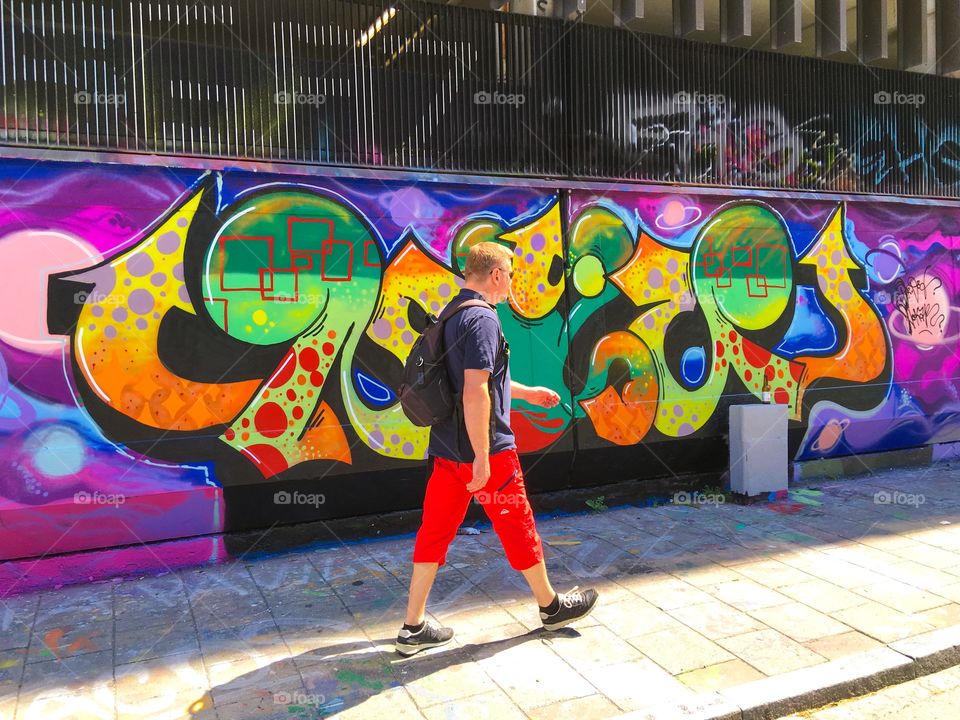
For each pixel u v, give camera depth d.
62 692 2.96
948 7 6.97
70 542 4.19
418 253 5.04
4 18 4.05
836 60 7.07
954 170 7.16
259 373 4.61
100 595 4.01
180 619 3.68
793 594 3.89
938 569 4.24
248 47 4.60
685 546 4.73
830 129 6.54
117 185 4.27
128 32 4.31
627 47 5.73
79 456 4.19
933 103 7.04
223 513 4.54
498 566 4.38
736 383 6.11
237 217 4.54
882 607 3.70
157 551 4.36
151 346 4.34
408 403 3.17
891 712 2.88
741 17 6.01
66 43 4.18
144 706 2.85
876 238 6.76
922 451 7.02
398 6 5.01
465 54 5.21
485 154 5.27
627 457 5.71
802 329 6.40
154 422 4.35
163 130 4.39
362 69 4.91
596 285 5.57
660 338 5.81
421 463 5.05
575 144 5.54
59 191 4.14
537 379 5.37
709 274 6.01
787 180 6.36
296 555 4.64
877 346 6.75
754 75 6.21
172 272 4.39
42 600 3.94
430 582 3.24
